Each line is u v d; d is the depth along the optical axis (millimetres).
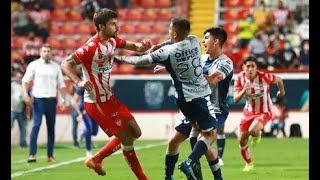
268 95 29562
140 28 61219
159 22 61531
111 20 20453
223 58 22203
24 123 43906
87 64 20500
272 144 42094
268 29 56438
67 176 26547
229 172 27484
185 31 20344
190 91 20531
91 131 35688
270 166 29875
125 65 54188
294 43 55344
